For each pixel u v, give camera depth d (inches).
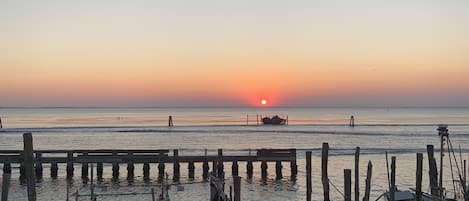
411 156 2635.3
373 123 6811.0
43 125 5930.1
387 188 1721.2
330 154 2701.8
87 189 1660.9
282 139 3865.7
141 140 3715.6
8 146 3228.3
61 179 1850.4
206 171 1911.9
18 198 1536.7
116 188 1660.9
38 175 1841.8
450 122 7145.7
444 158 2549.2
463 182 1379.2
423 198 1240.2
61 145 3326.8
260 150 1937.7
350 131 4803.2
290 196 1596.9
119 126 5644.7
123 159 1857.8
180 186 1454.2
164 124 6412.4
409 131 4790.8
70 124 6284.5
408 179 1903.3
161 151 1895.9
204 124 6432.1
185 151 2878.9
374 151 2847.0
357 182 1229.1
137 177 1910.7
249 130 4923.7
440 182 1309.1
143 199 1477.6
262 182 1841.8
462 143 3481.8
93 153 1985.7
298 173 2041.1
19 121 7298.2
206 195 1573.6
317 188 1732.3
